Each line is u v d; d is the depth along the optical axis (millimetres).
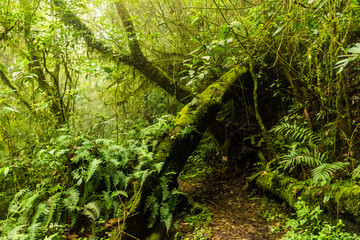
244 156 6449
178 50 7711
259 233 3771
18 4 5387
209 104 5555
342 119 3682
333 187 3408
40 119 5645
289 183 4262
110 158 4371
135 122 9406
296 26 3064
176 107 9445
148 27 8391
